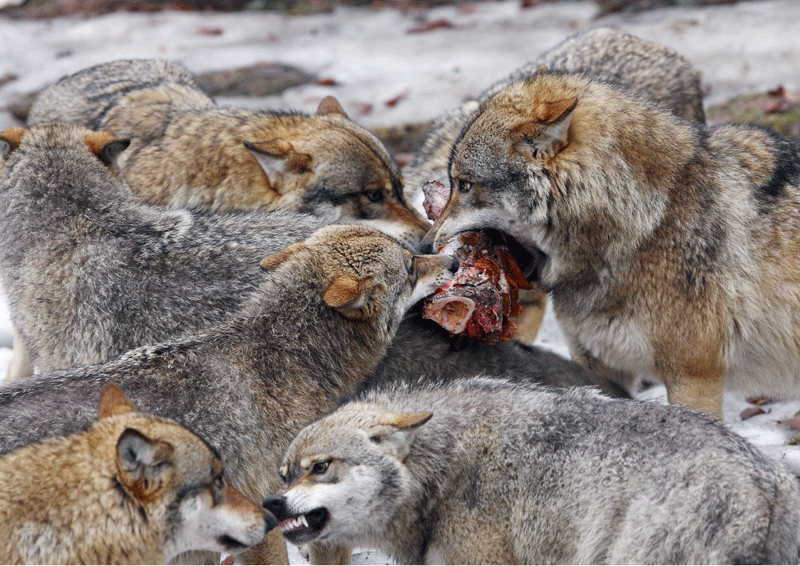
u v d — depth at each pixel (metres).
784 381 10.67
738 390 11.00
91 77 16.30
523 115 9.88
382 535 8.73
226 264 9.91
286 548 9.05
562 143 9.83
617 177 9.79
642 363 10.58
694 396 10.27
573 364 10.80
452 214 10.51
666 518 7.36
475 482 8.52
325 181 12.67
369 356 9.61
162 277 9.72
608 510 7.77
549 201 9.87
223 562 9.48
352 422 8.47
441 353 10.32
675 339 10.08
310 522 8.20
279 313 9.12
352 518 8.32
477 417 8.84
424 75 24.17
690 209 9.98
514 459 8.46
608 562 7.64
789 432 11.26
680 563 7.16
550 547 8.13
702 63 23.27
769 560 7.09
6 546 6.98
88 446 7.46
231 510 7.71
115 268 9.73
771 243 10.14
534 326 12.36
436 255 10.23
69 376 8.53
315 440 8.30
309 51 26.80
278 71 25.16
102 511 7.24
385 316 9.57
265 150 12.38
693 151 10.23
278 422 8.67
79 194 10.24
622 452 7.99
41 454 7.43
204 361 8.59
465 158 10.20
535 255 10.66
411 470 8.64
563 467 8.20
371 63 25.52
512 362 10.48
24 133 10.81
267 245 10.23
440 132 15.26
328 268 9.39
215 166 12.87
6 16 31.94
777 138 10.90
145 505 7.34
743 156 10.54
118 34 29.58
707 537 7.13
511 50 25.62
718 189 10.16
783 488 7.46
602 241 9.95
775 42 23.88
